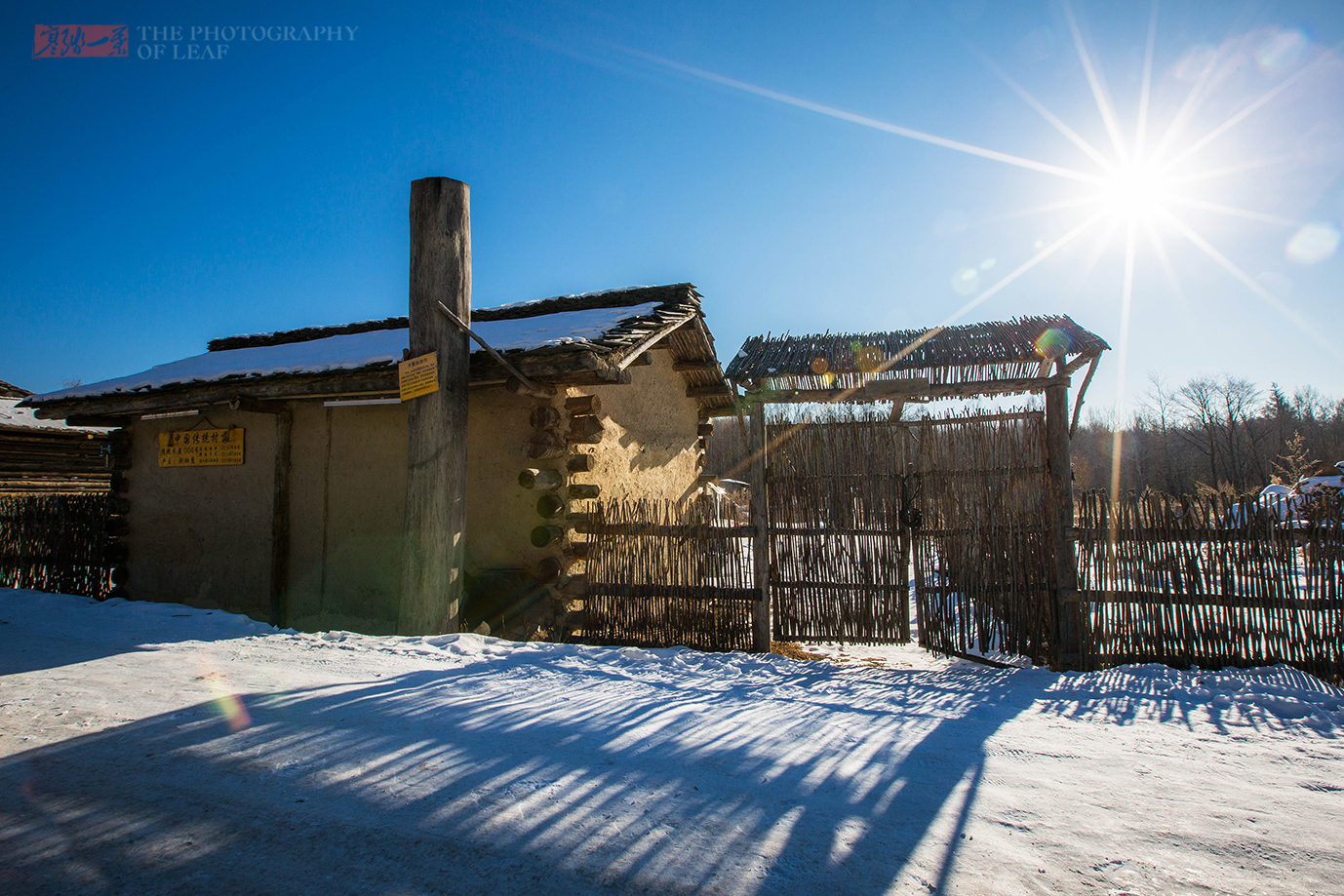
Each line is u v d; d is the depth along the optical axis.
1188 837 2.90
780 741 4.02
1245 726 4.45
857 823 3.01
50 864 2.70
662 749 3.87
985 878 2.56
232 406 9.00
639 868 2.65
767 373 7.15
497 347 7.56
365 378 8.11
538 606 7.67
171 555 10.45
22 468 17.25
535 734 4.08
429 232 7.45
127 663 5.74
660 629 7.54
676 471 11.73
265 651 6.17
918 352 7.07
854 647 9.04
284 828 2.99
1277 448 45.56
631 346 7.76
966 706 4.86
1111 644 6.36
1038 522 6.61
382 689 4.98
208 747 3.88
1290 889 2.51
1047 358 6.61
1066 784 3.45
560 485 7.98
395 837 2.91
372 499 9.01
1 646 6.39
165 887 2.54
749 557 7.43
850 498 7.28
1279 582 5.96
